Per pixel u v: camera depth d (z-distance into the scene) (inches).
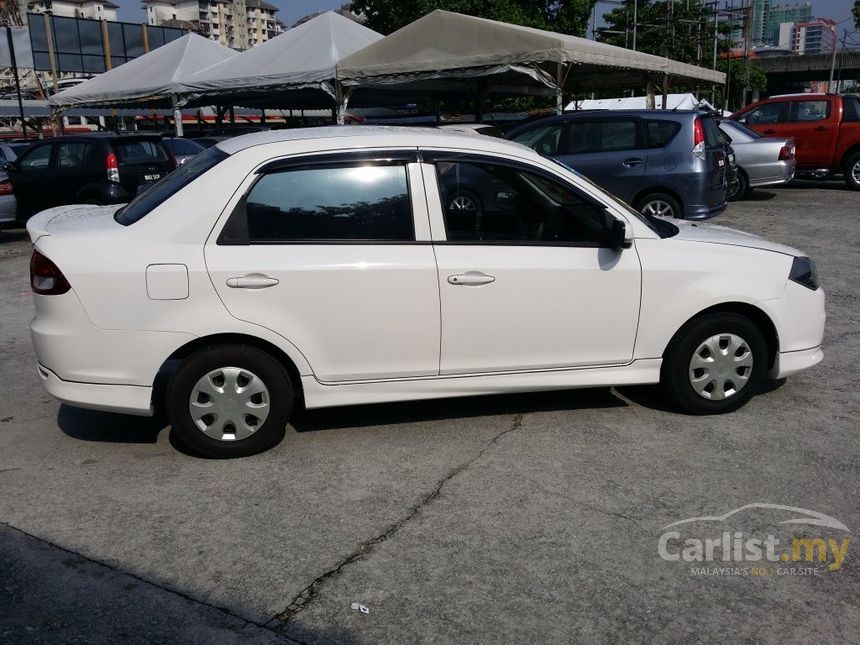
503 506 146.5
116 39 1581.0
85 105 798.5
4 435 181.5
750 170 572.7
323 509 145.9
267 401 165.0
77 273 154.6
